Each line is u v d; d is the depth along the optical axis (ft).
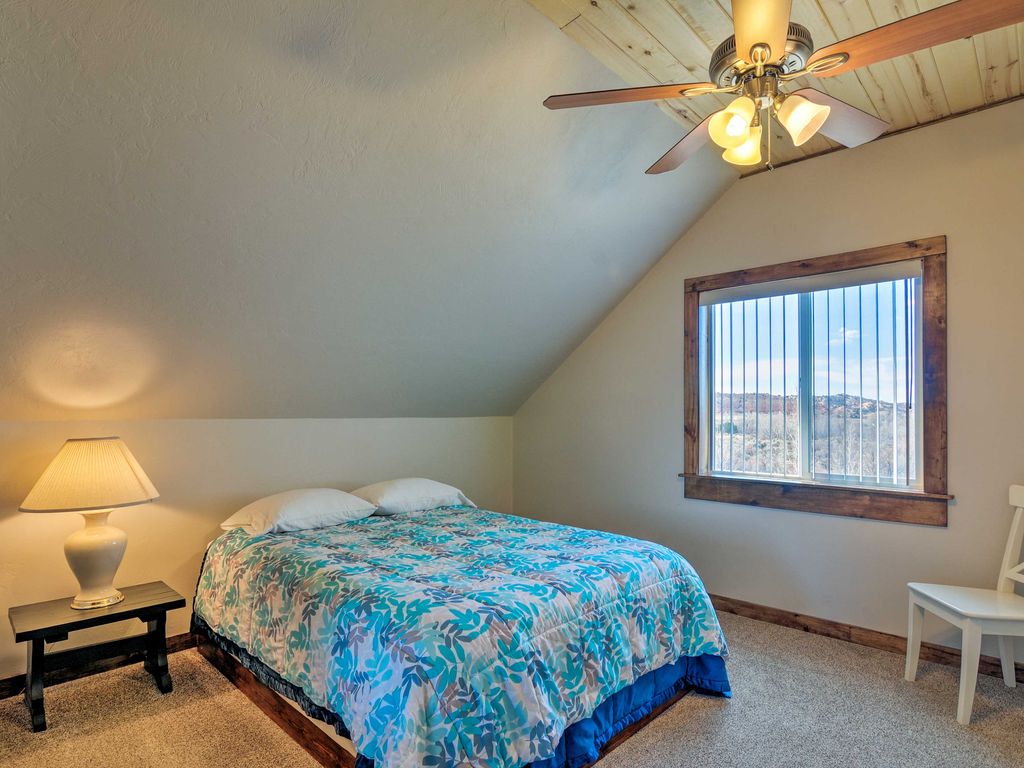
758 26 4.66
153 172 6.33
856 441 10.06
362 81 6.52
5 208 5.94
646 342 12.84
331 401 11.60
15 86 5.13
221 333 8.77
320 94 6.45
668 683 7.67
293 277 8.50
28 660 7.44
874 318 9.87
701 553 11.89
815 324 10.52
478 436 15.02
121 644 8.13
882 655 9.34
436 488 12.10
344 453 12.34
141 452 9.59
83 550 8.09
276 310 8.89
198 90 5.87
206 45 5.57
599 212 10.30
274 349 9.58
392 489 11.48
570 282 11.72
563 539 8.91
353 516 10.43
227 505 10.59
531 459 15.30
